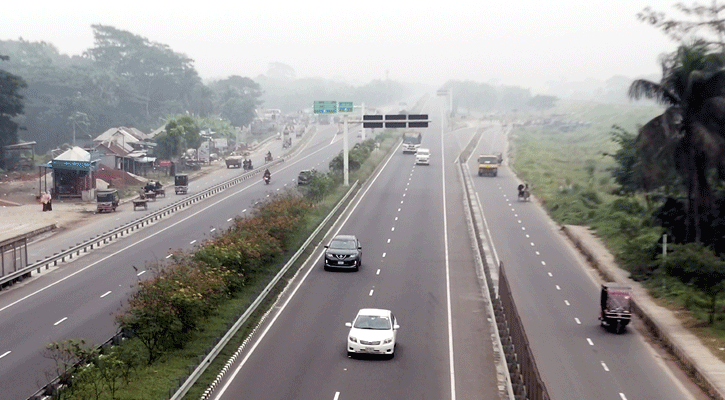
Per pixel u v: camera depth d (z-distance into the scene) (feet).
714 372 110.32
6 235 223.30
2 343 120.26
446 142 555.28
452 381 105.09
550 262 197.67
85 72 654.12
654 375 112.68
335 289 161.58
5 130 398.21
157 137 446.60
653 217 194.18
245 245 161.79
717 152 168.35
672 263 157.79
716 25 181.78
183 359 110.32
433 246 213.46
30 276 173.68
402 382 104.01
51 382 94.12
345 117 327.26
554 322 142.10
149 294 118.01
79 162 304.09
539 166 416.67
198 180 380.58
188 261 155.33
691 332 132.57
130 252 198.90
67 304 146.00
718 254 176.24
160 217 257.96
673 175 191.83
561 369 114.21
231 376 105.60
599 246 212.02
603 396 102.58
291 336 126.52
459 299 154.92
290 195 251.80
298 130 654.12
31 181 349.82
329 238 222.89
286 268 174.81
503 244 219.41
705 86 172.55
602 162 465.06
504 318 134.82
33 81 601.21
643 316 145.38
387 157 467.52
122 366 99.66
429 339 126.11
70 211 276.62
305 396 97.45
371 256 198.70
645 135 180.14
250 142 628.69
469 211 272.51
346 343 122.72
